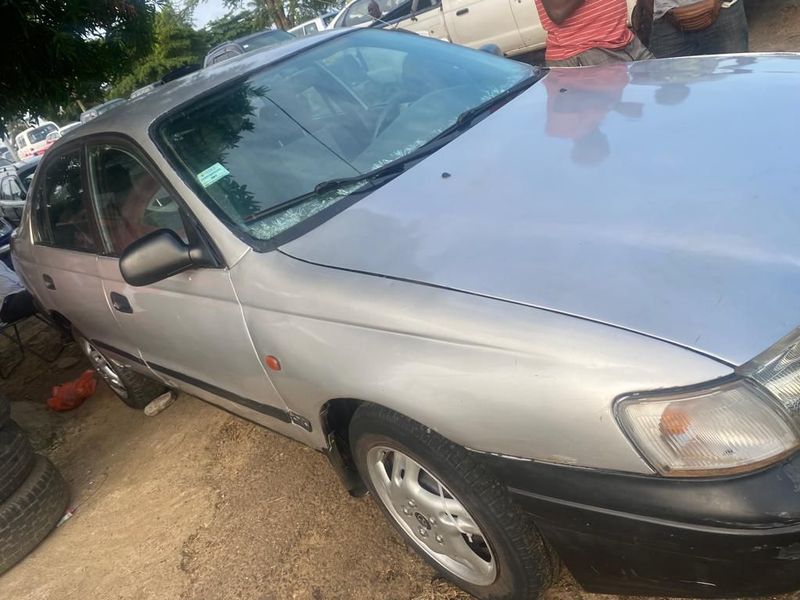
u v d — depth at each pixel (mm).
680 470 1476
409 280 1920
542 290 1716
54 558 3170
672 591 1679
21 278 4258
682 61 2850
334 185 2455
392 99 2938
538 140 2408
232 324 2369
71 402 4691
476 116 2781
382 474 2250
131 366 3705
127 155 2795
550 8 4016
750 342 1462
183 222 2514
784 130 2029
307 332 2080
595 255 1752
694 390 1452
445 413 1761
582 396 1551
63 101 5578
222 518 3000
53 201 3502
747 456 1435
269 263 2230
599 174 2070
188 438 3730
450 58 3293
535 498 1702
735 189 1822
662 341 1513
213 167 2568
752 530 1425
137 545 3047
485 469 1818
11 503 3209
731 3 4555
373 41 3307
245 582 2611
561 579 2166
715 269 1604
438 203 2193
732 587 1552
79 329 3906
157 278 2357
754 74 2482
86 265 3260
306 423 2391
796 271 1549
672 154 2061
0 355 6223
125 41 5828
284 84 2902
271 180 2520
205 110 2768
